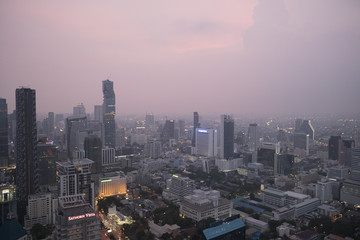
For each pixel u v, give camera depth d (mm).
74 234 160250
